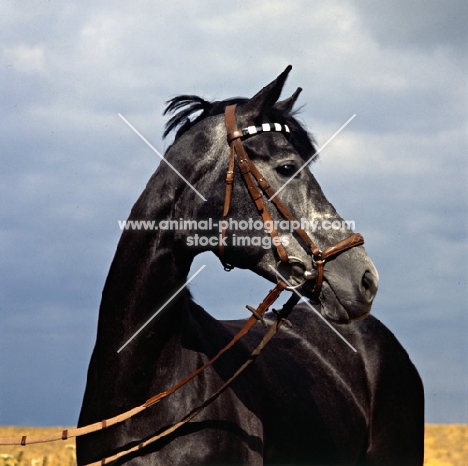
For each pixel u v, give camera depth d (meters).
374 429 6.71
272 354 6.18
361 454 6.68
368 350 6.84
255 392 5.58
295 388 6.01
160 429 5.06
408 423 6.89
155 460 5.02
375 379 6.75
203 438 5.07
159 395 5.03
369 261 4.97
